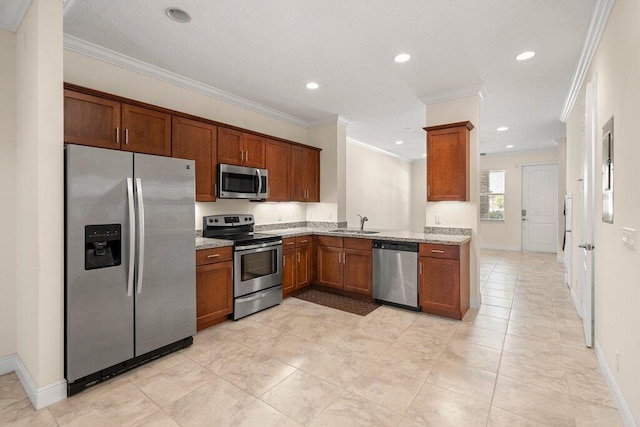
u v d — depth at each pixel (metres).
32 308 1.98
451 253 3.27
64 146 2.06
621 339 1.86
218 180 3.46
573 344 2.72
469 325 3.14
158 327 2.43
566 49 2.80
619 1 1.94
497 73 3.31
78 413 1.83
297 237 4.13
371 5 2.20
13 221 2.28
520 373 2.25
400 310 3.59
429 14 2.30
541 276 5.23
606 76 2.25
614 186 2.03
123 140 2.67
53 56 1.92
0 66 2.23
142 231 2.27
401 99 4.06
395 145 7.18
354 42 2.69
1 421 1.76
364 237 3.88
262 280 3.54
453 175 3.59
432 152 3.73
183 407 1.88
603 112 2.35
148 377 2.21
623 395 1.79
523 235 7.94
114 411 1.84
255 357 2.49
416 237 3.58
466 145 3.52
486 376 2.21
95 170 2.07
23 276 2.14
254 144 3.91
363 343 2.74
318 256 4.35
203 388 2.07
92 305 2.07
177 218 2.56
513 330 3.02
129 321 2.26
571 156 4.32
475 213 3.66
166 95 3.30
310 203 5.13
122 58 2.89
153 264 2.40
